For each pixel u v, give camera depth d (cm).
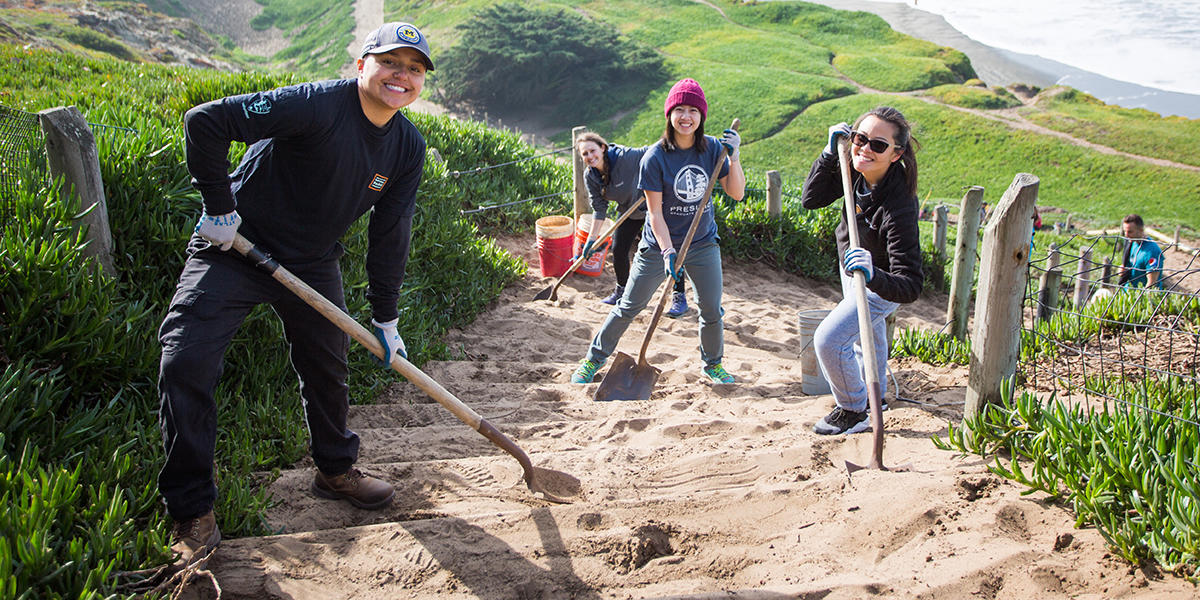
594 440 440
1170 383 407
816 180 439
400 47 273
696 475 369
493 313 723
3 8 4400
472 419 330
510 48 5706
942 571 276
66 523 267
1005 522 304
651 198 505
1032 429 344
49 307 373
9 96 1064
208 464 290
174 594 262
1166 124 3884
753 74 5222
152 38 5072
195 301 284
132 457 327
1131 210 3222
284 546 294
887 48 5569
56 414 365
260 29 8025
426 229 708
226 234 280
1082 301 846
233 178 301
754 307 869
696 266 530
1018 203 345
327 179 287
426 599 276
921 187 3622
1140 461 303
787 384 572
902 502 318
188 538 286
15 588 226
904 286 376
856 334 403
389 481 368
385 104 282
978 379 370
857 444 386
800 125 4447
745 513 323
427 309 638
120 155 468
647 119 5166
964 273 596
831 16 6338
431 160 830
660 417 464
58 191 402
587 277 847
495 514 316
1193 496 277
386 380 522
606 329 547
